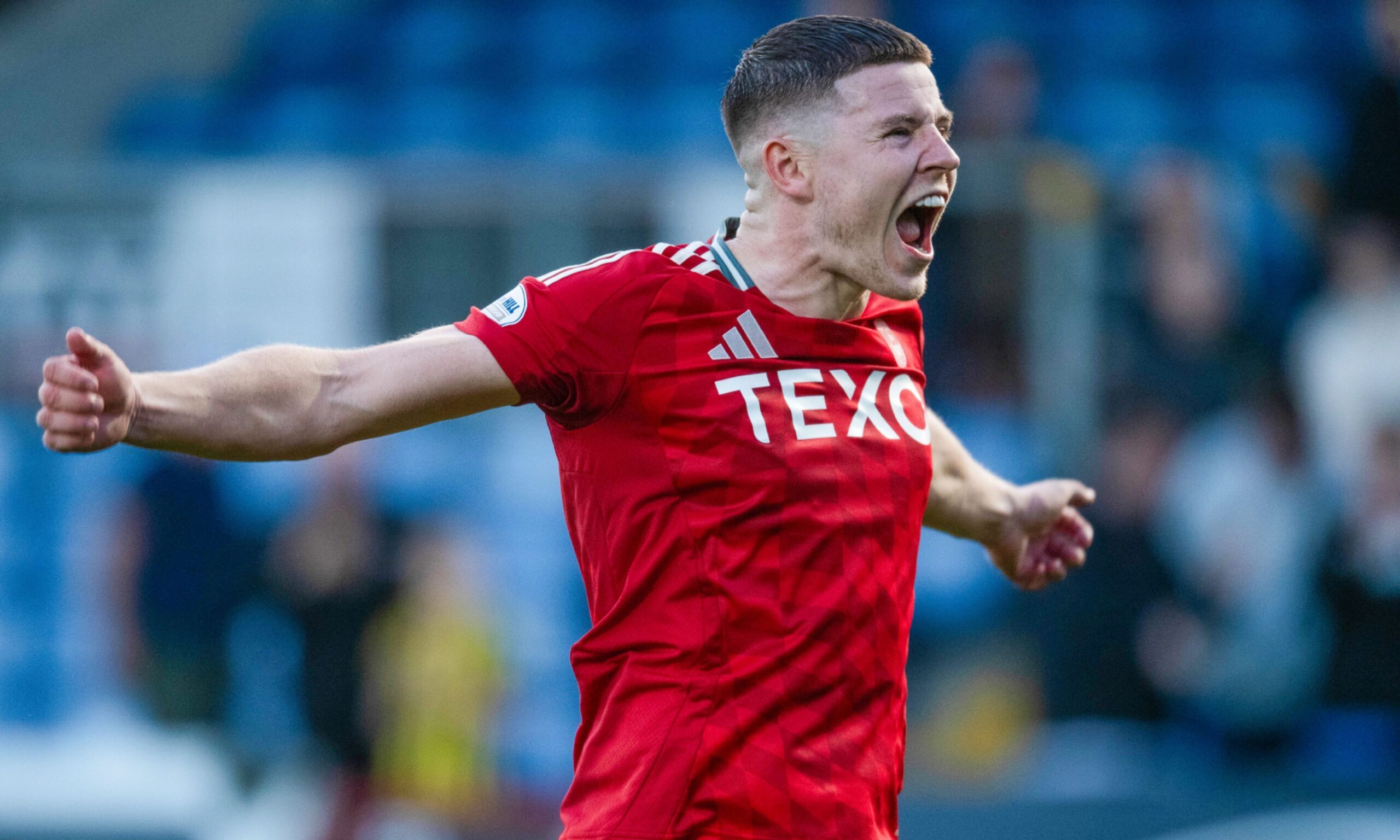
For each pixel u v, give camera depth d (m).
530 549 25.81
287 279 25.28
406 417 8.06
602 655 8.52
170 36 39.16
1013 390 25.70
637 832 8.12
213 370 7.60
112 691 25.16
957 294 25.81
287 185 25.31
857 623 8.18
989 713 25.05
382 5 39.81
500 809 24.44
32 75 38.16
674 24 39.00
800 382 8.34
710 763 8.05
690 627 8.18
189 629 25.03
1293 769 24.80
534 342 8.20
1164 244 26.36
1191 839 22.94
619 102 36.97
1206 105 37.44
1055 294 25.75
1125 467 25.53
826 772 8.06
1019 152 25.70
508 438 26.14
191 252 25.33
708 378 8.23
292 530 24.55
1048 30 38.56
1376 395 27.22
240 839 24.12
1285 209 28.41
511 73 38.16
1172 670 25.02
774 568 8.10
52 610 25.33
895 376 8.75
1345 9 39.53
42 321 25.28
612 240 25.45
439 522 24.95
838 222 8.39
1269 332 27.05
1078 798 23.00
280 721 24.62
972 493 10.57
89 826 24.36
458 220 25.41
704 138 35.56
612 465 8.38
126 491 25.41
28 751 24.86
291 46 39.44
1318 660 25.39
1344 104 37.56
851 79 8.34
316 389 7.83
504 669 24.98
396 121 37.06
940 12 38.47
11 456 25.34
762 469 8.12
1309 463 26.33
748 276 8.50
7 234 25.33
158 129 37.56
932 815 22.98
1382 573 25.70
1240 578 25.52
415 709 23.94
